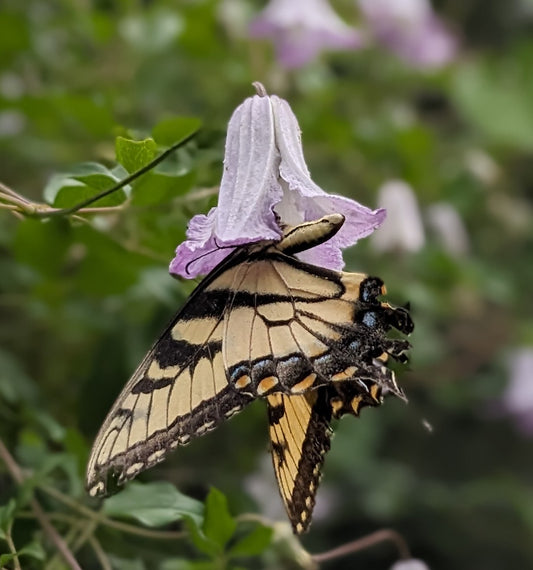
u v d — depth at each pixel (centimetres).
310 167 52
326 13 53
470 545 62
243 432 47
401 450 65
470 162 59
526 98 67
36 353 49
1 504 36
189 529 36
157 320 45
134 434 29
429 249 52
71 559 34
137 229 38
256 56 52
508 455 66
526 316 64
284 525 37
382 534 40
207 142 37
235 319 30
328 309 30
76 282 42
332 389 32
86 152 48
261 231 31
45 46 53
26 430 40
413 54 61
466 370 61
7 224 44
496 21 82
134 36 50
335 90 55
